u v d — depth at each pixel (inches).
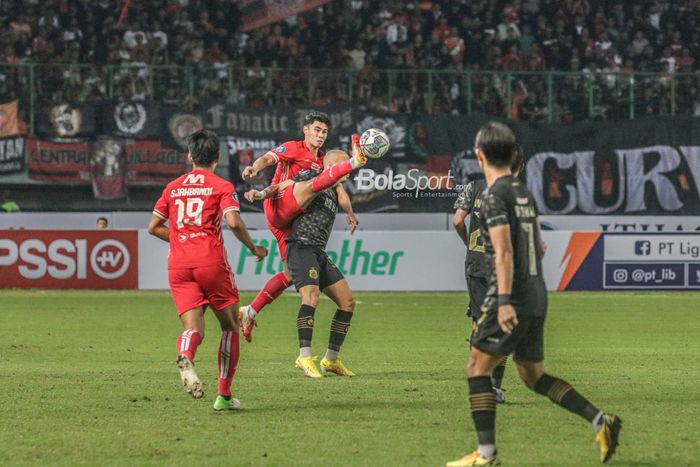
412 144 2699.3
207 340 1520.7
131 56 3127.5
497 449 714.2
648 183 2755.9
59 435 758.5
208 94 2792.8
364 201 2672.2
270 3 3221.0
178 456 684.1
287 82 2807.6
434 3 3304.6
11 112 2637.8
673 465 664.4
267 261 2421.3
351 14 3260.3
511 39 3265.3
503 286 615.2
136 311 1937.7
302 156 1146.0
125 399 935.0
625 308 2069.4
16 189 2640.3
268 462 665.6
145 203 2674.7
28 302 2118.6
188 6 3206.2
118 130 2659.9
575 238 2487.7
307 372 1096.8
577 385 1048.2
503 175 641.0
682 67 3309.5
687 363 1244.5
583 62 3267.7
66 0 3142.2
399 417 840.3
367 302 2193.7
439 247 2487.7
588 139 2746.1
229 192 824.9
